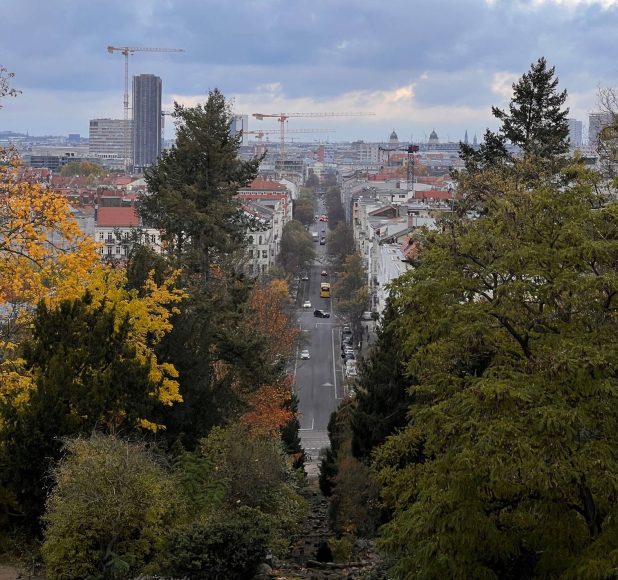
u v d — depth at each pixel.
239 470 35.00
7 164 33.34
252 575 27.64
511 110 65.81
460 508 22.39
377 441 40.09
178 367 37.91
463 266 25.14
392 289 26.27
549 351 22.00
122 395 30.78
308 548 37.34
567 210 24.11
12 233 32.56
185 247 60.59
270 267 153.38
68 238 33.16
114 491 26.02
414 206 163.75
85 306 33.00
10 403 29.61
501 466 20.80
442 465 22.89
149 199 63.59
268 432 51.00
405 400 39.97
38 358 31.47
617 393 20.92
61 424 28.88
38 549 27.95
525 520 22.78
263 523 28.98
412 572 24.02
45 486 28.20
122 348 31.98
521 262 23.75
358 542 37.00
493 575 22.53
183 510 29.00
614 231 23.66
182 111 61.78
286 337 85.00
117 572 25.66
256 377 51.12
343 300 144.62
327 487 53.28
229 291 56.75
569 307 23.28
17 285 32.81
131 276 40.16
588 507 22.42
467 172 64.19
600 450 20.81
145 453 29.00
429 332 25.70
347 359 117.44
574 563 21.17
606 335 22.30
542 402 21.00
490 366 24.36
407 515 24.97
